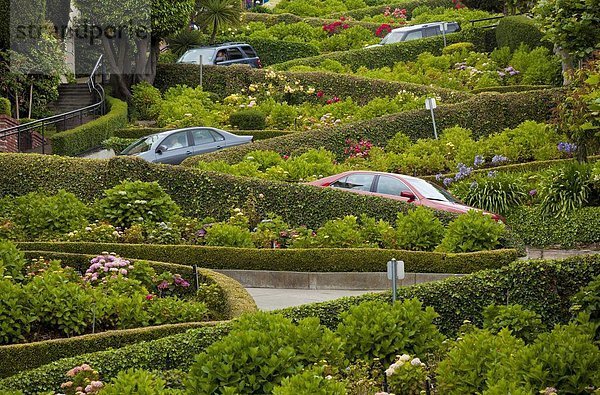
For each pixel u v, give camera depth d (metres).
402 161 30.47
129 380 11.30
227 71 42.59
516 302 14.61
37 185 25.16
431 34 50.62
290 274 20.59
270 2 80.69
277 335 12.21
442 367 11.84
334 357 12.45
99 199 24.91
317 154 29.56
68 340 14.14
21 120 34.75
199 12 51.81
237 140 31.89
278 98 41.22
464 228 20.81
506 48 46.03
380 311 13.30
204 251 20.88
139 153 30.69
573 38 23.45
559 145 30.28
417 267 20.16
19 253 17.81
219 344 11.91
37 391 12.48
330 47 57.16
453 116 34.03
